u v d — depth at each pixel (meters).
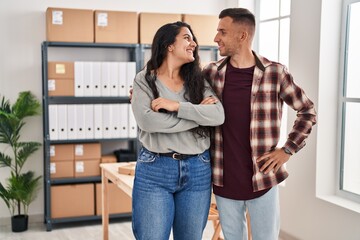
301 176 3.91
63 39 4.51
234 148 2.31
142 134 2.24
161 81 2.25
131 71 4.71
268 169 2.29
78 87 4.57
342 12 3.67
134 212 2.27
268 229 2.37
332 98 3.73
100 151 4.74
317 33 3.67
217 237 3.29
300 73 3.88
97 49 4.98
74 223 4.82
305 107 2.37
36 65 4.75
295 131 2.36
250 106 2.29
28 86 4.75
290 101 2.35
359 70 3.56
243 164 2.31
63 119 4.56
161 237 2.22
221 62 2.39
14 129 4.51
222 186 2.35
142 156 2.25
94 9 4.89
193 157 2.22
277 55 4.64
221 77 2.35
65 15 4.50
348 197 3.66
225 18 2.30
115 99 4.94
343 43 3.67
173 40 2.20
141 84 2.21
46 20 4.62
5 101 4.68
